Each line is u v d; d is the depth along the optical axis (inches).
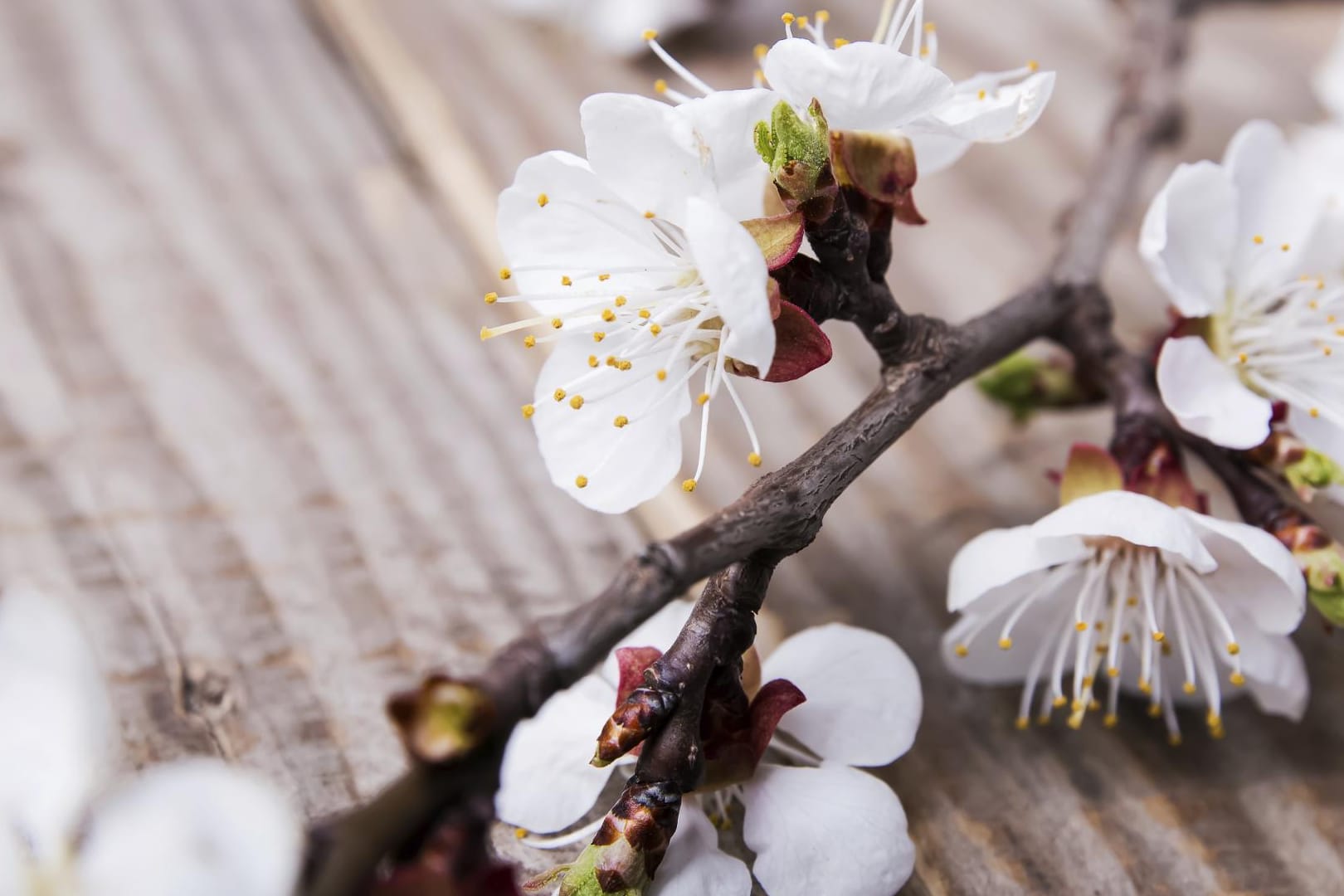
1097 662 9.0
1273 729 9.1
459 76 11.6
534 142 11.3
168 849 7.2
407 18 12.1
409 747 7.3
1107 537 8.8
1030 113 8.3
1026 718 8.9
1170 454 8.9
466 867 7.4
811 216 8.1
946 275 10.8
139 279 10.4
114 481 9.5
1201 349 8.9
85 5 11.7
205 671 8.9
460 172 11.0
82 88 11.2
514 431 9.9
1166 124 10.5
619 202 8.3
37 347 10.0
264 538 9.4
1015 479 10.0
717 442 10.0
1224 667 9.0
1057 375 9.6
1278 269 9.1
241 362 10.0
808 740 8.6
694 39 12.4
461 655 9.1
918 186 11.3
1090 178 10.4
